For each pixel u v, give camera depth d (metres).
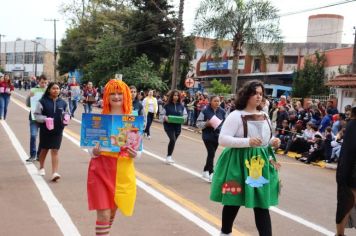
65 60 59.47
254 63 41.50
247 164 4.32
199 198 7.40
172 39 37.59
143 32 37.97
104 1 47.09
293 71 34.41
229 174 4.37
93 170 4.32
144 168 10.02
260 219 4.36
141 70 36.06
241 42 26.78
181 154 12.73
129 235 5.38
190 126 23.58
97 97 29.70
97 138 4.33
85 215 6.05
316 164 13.52
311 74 29.97
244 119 4.45
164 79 38.53
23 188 7.44
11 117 19.86
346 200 4.95
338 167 5.00
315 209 7.30
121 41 38.59
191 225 5.88
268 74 36.84
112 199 4.29
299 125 15.95
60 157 10.59
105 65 39.38
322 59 30.69
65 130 16.19
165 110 10.75
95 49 42.22
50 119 7.81
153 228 5.69
